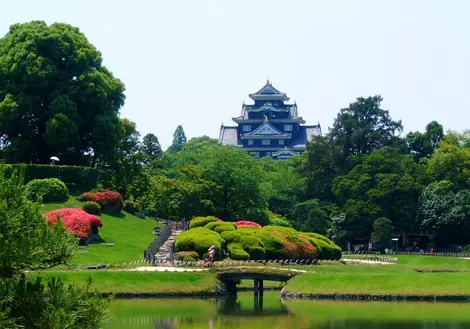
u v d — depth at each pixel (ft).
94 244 252.21
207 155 367.04
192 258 245.65
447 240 402.52
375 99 467.52
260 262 248.73
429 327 165.17
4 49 316.40
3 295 77.77
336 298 211.00
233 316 182.60
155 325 167.84
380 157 413.59
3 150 314.14
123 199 334.65
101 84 318.04
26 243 78.38
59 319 79.41
